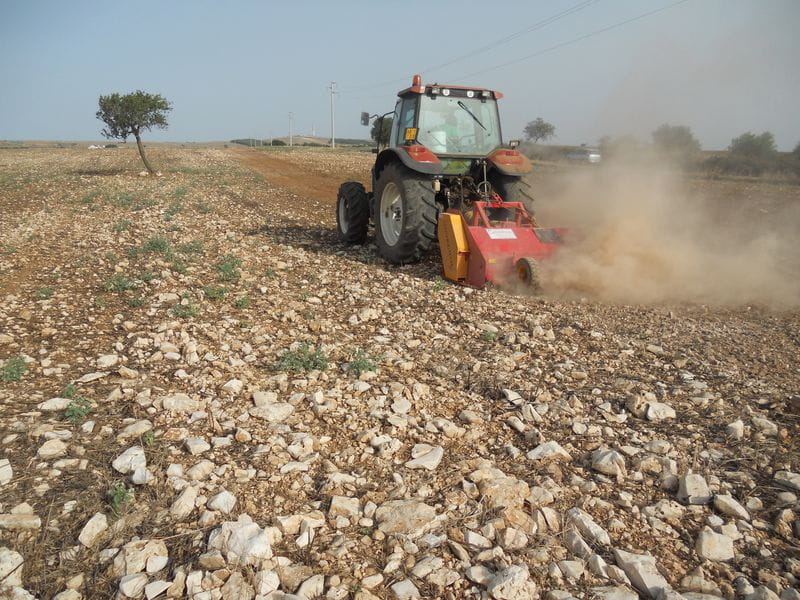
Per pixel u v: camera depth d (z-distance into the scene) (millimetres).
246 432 2998
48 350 4180
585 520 2383
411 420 3219
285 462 2799
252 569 2088
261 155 42500
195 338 4457
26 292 5711
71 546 2215
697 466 2822
